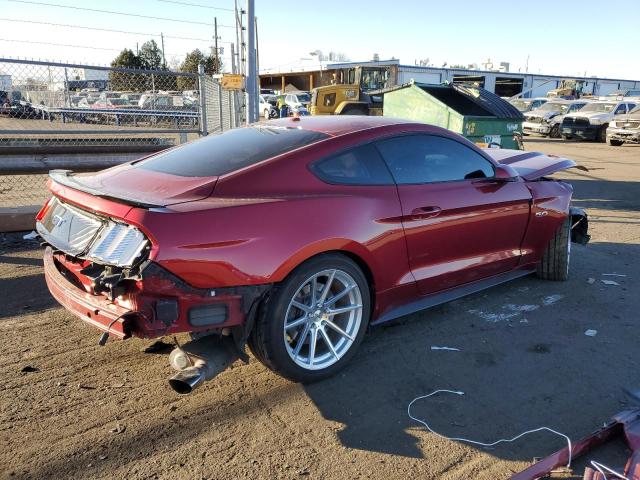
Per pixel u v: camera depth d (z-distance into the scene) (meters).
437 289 4.04
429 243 3.81
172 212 2.74
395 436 2.87
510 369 3.58
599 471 2.45
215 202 2.93
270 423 2.96
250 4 9.12
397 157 3.74
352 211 3.31
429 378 3.46
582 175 12.97
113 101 14.28
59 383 3.29
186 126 11.00
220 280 2.81
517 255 4.64
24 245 6.04
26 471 2.54
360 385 3.36
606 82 51.16
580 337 4.07
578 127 22.64
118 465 2.60
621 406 3.17
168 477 2.53
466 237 4.08
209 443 2.79
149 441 2.78
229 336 3.04
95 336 3.92
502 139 10.47
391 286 3.66
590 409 3.14
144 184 3.18
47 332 3.97
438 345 3.90
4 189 9.55
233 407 3.10
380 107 17.31
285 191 3.16
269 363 3.15
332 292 3.43
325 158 3.39
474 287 4.44
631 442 2.70
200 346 2.96
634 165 15.02
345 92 18.58
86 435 2.81
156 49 44.28
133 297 2.69
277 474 2.57
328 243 3.16
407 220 3.62
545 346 3.91
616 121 20.84
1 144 7.83
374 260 3.46
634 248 6.64
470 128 10.09
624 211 8.92
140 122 11.41
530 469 2.50
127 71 7.55
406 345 3.89
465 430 2.93
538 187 4.74
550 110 25.59
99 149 7.02
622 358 3.76
